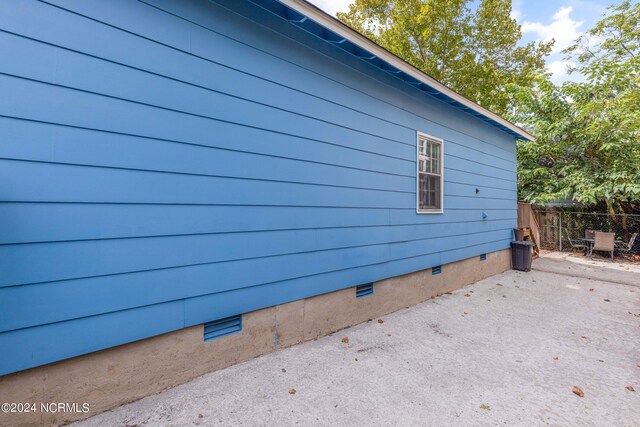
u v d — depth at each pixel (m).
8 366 1.78
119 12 2.14
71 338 1.98
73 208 1.98
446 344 3.41
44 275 1.88
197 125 2.54
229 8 2.73
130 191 2.20
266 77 3.00
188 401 2.29
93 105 2.04
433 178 5.35
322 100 3.53
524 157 10.49
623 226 9.48
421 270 5.04
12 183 1.78
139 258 2.25
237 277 2.81
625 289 5.87
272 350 3.12
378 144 4.26
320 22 3.10
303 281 3.37
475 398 2.43
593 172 9.20
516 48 14.54
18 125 1.79
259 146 2.95
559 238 10.58
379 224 4.27
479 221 6.56
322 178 3.54
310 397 2.39
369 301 4.15
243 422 2.09
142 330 2.27
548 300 5.14
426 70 14.05
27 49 1.82
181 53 2.44
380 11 14.83
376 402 2.36
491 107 14.73
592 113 9.04
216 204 2.66
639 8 10.29
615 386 2.63
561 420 2.19
